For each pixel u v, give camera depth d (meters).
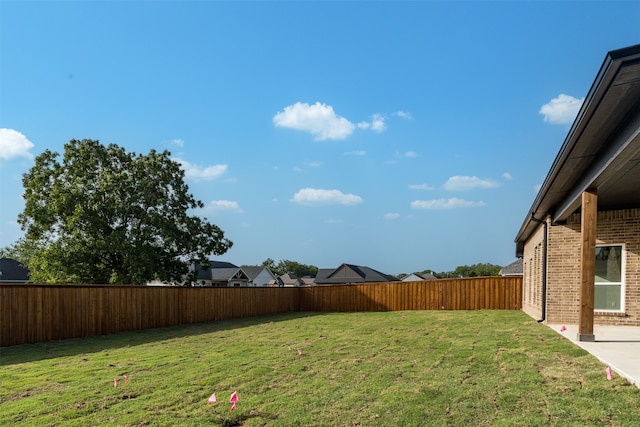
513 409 4.58
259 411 4.75
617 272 11.08
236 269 55.28
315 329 12.86
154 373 6.86
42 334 11.02
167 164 28.02
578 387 5.27
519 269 34.44
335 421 4.38
